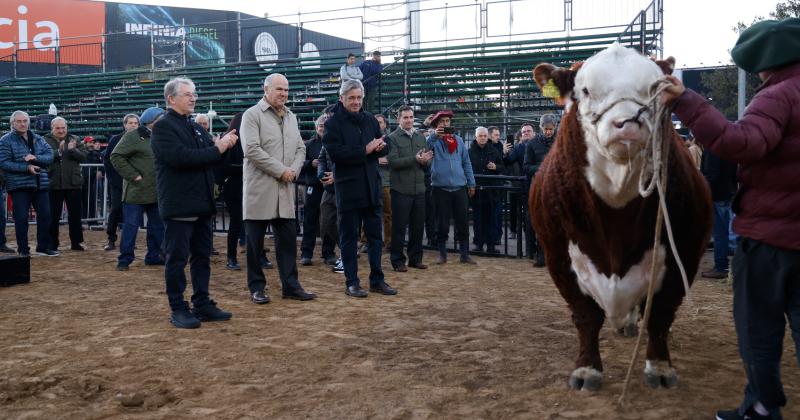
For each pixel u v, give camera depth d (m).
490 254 9.75
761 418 3.12
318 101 18.11
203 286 5.68
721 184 7.52
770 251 2.92
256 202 6.20
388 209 9.62
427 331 5.35
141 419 3.50
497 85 17.27
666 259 3.62
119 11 31.88
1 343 4.96
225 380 4.14
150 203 8.31
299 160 6.36
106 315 5.86
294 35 30.34
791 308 2.96
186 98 5.38
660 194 3.04
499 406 3.66
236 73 22.25
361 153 6.38
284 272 6.51
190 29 30.86
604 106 3.09
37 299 6.52
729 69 21.56
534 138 8.91
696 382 4.04
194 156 5.20
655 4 15.95
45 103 24.02
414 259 8.54
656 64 3.32
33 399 3.83
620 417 3.48
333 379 4.16
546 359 4.56
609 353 4.67
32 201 9.27
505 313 6.00
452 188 8.79
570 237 3.74
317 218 8.76
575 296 3.94
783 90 2.83
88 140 13.29
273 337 5.13
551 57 17.44
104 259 9.17
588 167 3.49
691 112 2.84
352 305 6.29
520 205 9.50
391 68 17.09
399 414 3.55
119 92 23.70
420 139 8.21
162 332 5.27
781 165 2.87
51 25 30.95
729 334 5.23
